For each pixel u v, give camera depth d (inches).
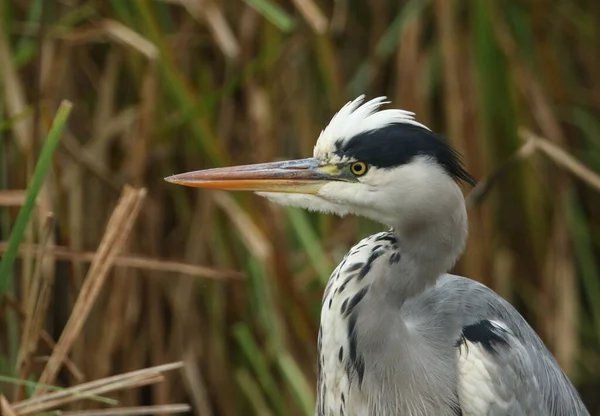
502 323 217.0
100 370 309.4
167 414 326.6
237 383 330.6
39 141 295.6
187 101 307.9
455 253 208.5
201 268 286.2
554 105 370.9
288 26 281.3
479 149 341.7
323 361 217.2
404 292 207.6
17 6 327.3
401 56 335.6
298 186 214.2
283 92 333.7
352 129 209.9
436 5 338.0
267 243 311.6
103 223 323.9
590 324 391.2
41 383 239.9
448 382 209.0
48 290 251.8
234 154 334.3
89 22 330.6
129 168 322.3
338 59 340.5
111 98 325.1
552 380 224.1
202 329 330.3
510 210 366.6
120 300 311.3
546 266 364.8
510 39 347.9
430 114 349.4
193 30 328.8
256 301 324.2
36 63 303.3
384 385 208.1
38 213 284.4
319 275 327.9
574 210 377.4
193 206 331.9
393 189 205.5
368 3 356.8
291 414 325.4
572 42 383.6
